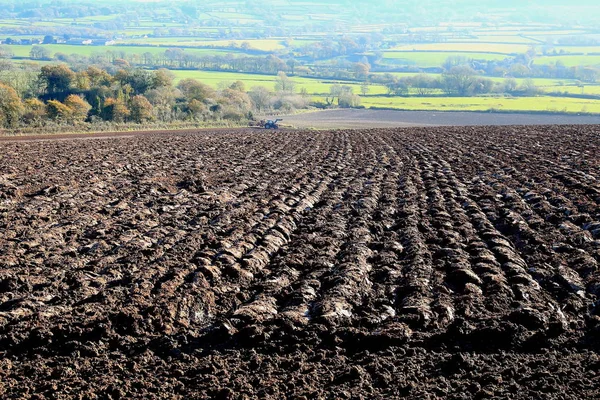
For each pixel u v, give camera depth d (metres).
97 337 7.92
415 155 25.64
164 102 66.81
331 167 22.19
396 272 10.07
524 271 9.96
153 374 7.08
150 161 23.47
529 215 13.53
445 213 13.69
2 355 7.52
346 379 6.88
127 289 9.34
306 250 11.42
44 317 8.38
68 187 17.38
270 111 82.88
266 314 8.59
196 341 7.95
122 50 164.00
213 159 24.41
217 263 10.43
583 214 13.09
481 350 7.53
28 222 13.31
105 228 12.89
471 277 9.66
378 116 78.25
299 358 7.42
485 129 37.94
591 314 8.45
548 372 6.76
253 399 6.45
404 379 6.81
